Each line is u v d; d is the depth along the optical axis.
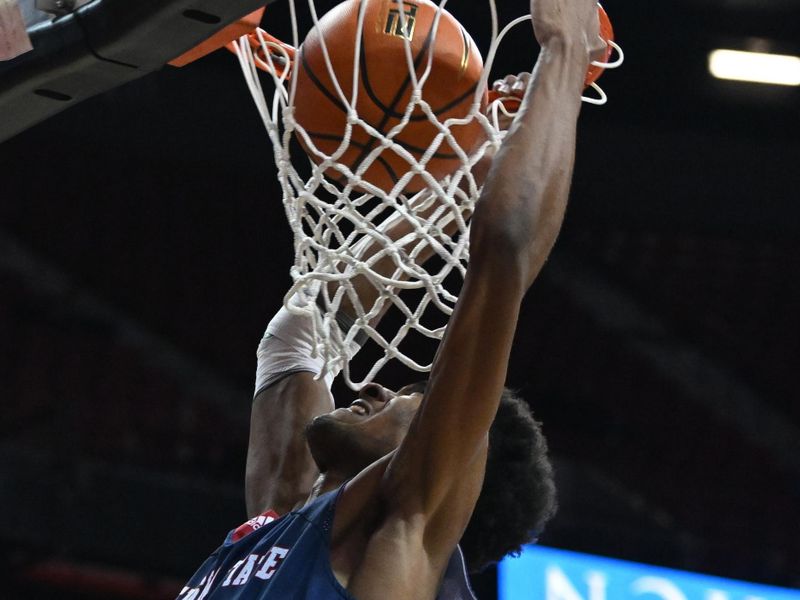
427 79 2.56
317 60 2.58
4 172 9.80
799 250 9.96
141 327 9.68
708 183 9.11
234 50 2.72
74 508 8.45
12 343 9.43
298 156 6.95
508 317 1.99
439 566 2.08
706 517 9.29
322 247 2.57
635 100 9.07
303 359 2.97
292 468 2.83
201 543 8.45
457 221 2.56
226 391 9.49
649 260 10.12
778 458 9.67
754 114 9.07
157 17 2.20
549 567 7.00
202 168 9.62
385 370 9.12
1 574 8.33
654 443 9.68
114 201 9.89
